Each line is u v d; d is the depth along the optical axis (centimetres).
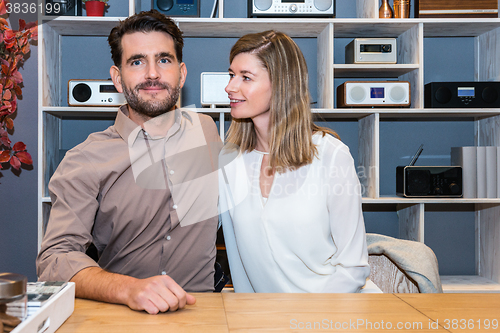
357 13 238
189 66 238
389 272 122
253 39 99
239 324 51
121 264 102
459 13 211
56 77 222
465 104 209
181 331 49
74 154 96
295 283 96
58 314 50
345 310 56
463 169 215
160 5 204
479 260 245
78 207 91
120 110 107
